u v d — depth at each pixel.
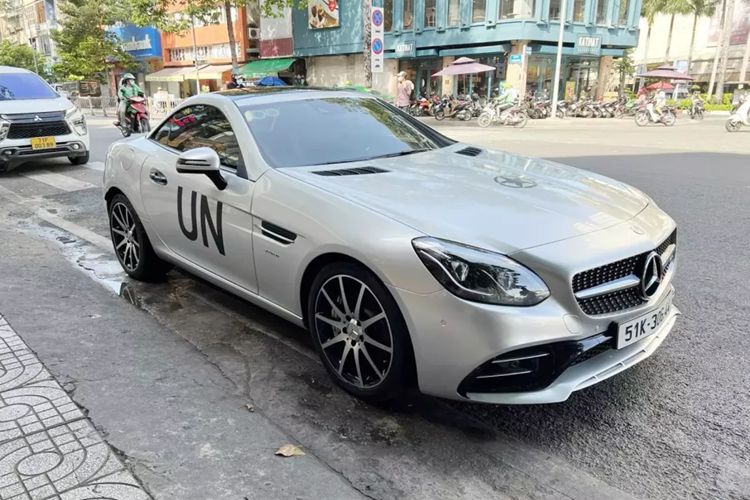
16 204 7.53
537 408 2.81
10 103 9.74
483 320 2.25
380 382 2.65
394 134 3.87
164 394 2.85
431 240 2.37
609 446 2.52
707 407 2.79
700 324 3.69
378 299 2.52
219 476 2.25
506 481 2.29
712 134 16.61
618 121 24.42
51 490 2.13
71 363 3.13
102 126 22.42
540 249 2.35
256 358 3.30
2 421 2.56
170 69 41.00
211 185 3.41
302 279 2.88
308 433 2.59
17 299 4.00
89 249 5.45
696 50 51.44
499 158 3.66
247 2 27.08
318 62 34.09
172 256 4.01
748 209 6.60
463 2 26.67
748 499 2.18
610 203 2.87
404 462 2.40
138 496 2.11
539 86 28.42
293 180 2.99
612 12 28.55
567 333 2.28
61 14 55.47
